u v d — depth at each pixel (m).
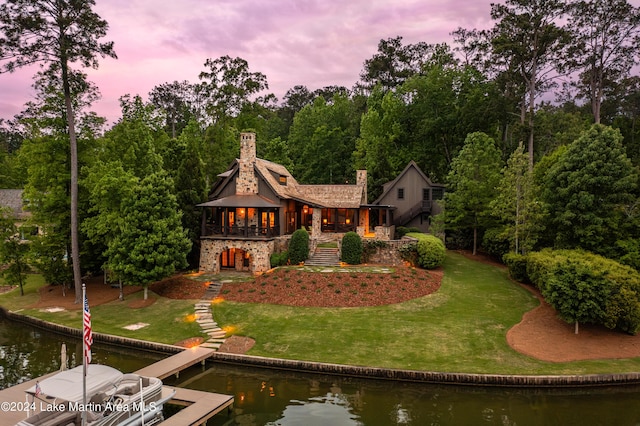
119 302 27.78
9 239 30.64
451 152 52.69
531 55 44.41
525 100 51.72
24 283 32.72
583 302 20.16
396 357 18.92
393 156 54.38
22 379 17.70
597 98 48.91
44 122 27.72
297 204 40.66
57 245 29.42
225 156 49.03
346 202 39.94
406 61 66.75
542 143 55.91
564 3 43.34
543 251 28.48
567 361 18.50
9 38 24.36
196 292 28.02
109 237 28.50
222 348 20.38
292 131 66.31
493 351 19.45
